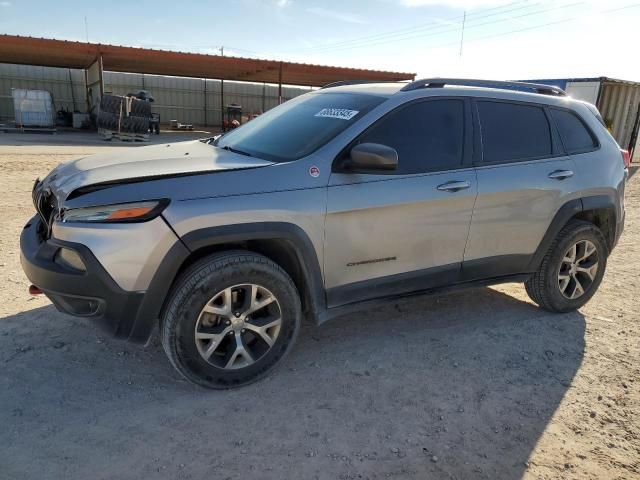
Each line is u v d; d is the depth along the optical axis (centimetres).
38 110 2402
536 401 304
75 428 259
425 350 359
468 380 323
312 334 375
